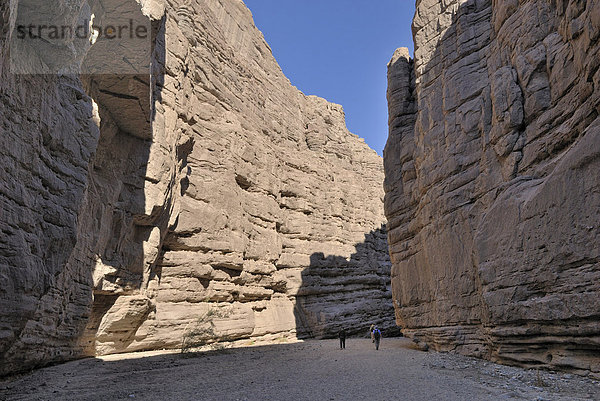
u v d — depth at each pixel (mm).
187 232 25234
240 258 29094
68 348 15938
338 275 43500
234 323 27266
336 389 10203
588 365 10539
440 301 19781
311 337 36500
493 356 14539
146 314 21203
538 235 12344
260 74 40531
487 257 14539
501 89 16859
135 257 20688
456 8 22812
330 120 53750
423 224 22531
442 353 18750
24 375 12320
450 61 21922
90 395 9820
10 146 9195
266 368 14891
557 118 14070
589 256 10523
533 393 9180
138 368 14969
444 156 20953
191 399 9250
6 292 8820
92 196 17594
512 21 17391
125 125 20312
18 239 9266
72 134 12094
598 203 10430
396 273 26344
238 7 38125
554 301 11359
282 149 41281
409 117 27906
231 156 30625
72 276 15727
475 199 18547
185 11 28047
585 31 11906
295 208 41062
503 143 16297
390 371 13289
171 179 23109
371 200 53688
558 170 11844
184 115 26016
